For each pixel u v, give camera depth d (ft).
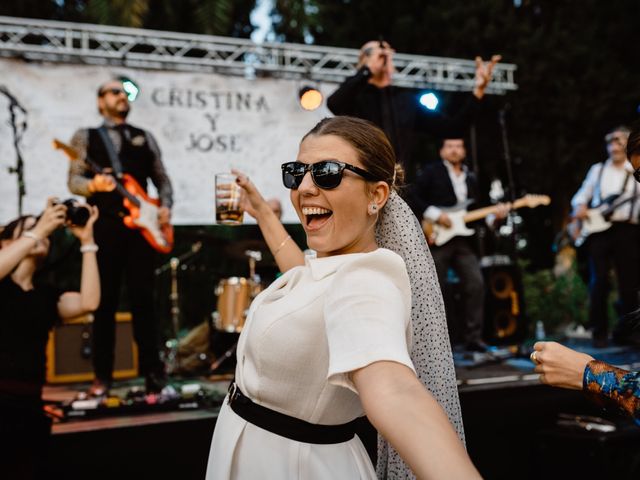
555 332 25.22
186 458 10.51
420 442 2.82
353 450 4.16
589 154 32.07
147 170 14.39
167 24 28.22
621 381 4.27
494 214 16.71
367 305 3.39
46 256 9.39
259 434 4.03
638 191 17.60
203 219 18.90
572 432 11.78
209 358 17.46
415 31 32.40
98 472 9.91
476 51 31.99
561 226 33.24
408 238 4.67
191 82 18.83
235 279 17.42
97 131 13.97
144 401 11.26
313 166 4.09
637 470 11.39
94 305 9.20
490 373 13.64
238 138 19.21
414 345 4.65
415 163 32.01
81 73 17.87
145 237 13.35
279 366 3.89
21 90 17.42
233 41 18.83
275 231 6.46
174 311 18.80
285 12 26.89
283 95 19.57
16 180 17.37
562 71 31.91
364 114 12.05
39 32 17.42
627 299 17.62
